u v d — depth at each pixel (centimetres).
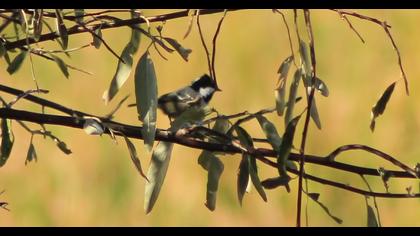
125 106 1395
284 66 454
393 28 1655
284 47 1598
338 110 1469
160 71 1491
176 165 1359
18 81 1445
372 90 1515
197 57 1527
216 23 1588
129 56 471
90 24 496
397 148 1436
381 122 1462
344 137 1441
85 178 1388
